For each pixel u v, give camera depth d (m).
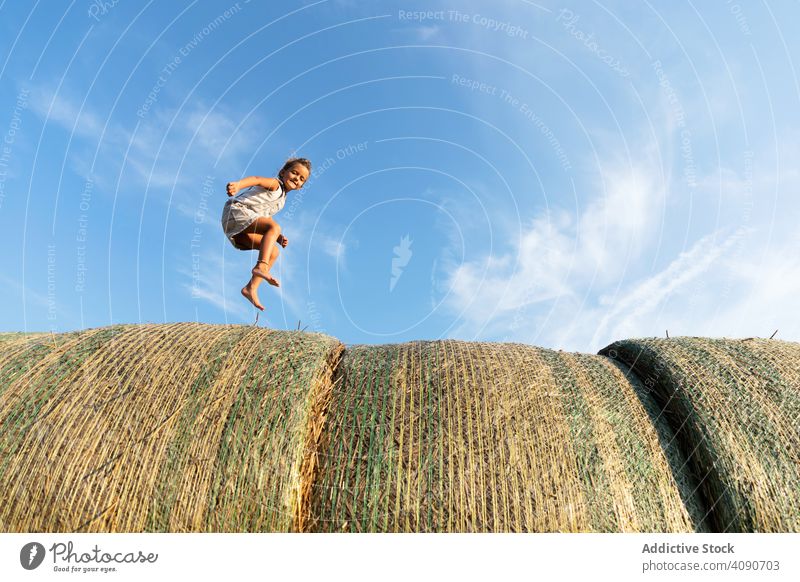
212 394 2.93
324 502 2.70
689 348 3.49
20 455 2.67
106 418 2.81
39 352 3.18
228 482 2.63
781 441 2.91
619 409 3.14
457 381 3.17
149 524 2.55
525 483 2.73
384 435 2.88
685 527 2.76
